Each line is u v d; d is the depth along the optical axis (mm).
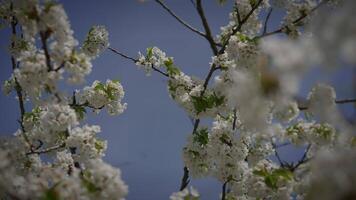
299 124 7273
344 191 3799
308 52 4035
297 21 8008
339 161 3889
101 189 5438
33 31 6312
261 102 4711
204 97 8109
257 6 8570
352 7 4055
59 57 6195
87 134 7359
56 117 7105
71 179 5469
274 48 4090
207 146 8000
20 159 6867
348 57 3963
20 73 6281
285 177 6441
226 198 8133
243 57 7172
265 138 7094
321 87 6406
